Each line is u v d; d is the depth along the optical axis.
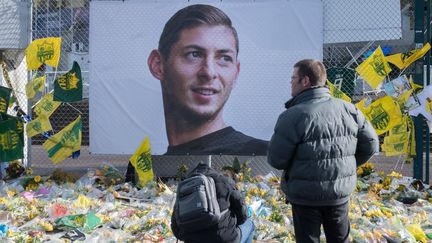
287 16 8.93
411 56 8.41
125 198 8.15
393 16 8.86
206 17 8.96
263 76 8.98
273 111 8.98
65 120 12.36
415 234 6.25
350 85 8.74
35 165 12.21
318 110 4.31
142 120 9.12
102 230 6.40
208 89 8.98
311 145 4.26
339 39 8.97
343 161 4.33
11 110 10.01
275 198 7.81
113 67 9.12
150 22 9.05
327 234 4.49
